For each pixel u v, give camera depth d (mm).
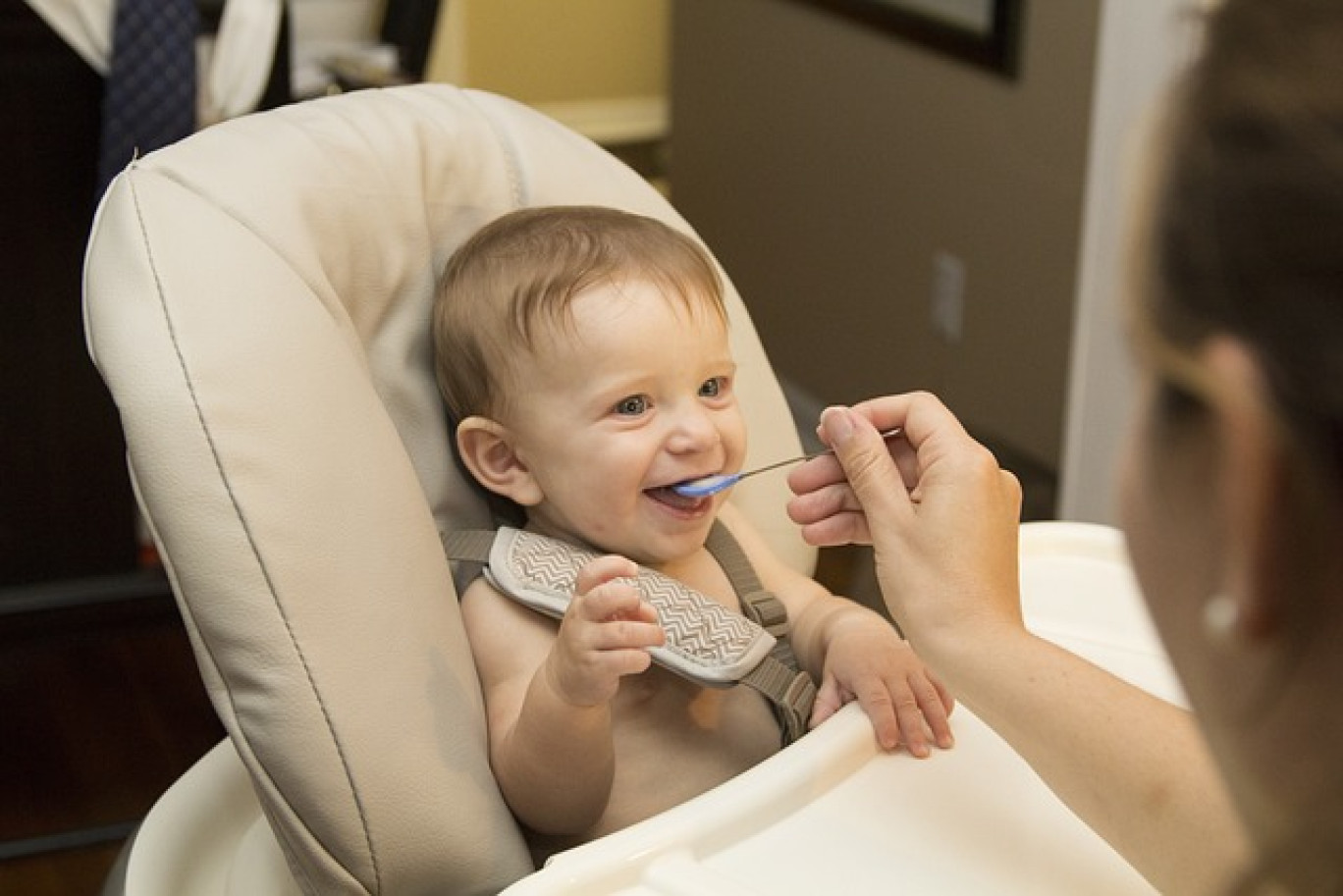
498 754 868
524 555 939
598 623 799
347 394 828
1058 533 1052
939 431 765
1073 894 706
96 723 1930
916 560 726
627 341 916
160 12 1641
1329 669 303
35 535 1781
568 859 703
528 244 939
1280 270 282
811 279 2809
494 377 940
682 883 697
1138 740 650
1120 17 1837
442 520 980
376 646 793
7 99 1638
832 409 777
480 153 996
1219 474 307
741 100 2922
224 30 1706
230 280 808
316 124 931
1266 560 297
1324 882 320
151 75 1643
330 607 779
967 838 746
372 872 784
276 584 764
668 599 931
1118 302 326
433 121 979
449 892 810
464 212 989
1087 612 976
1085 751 659
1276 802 325
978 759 811
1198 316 297
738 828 737
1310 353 280
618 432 925
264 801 784
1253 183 285
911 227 2535
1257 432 289
